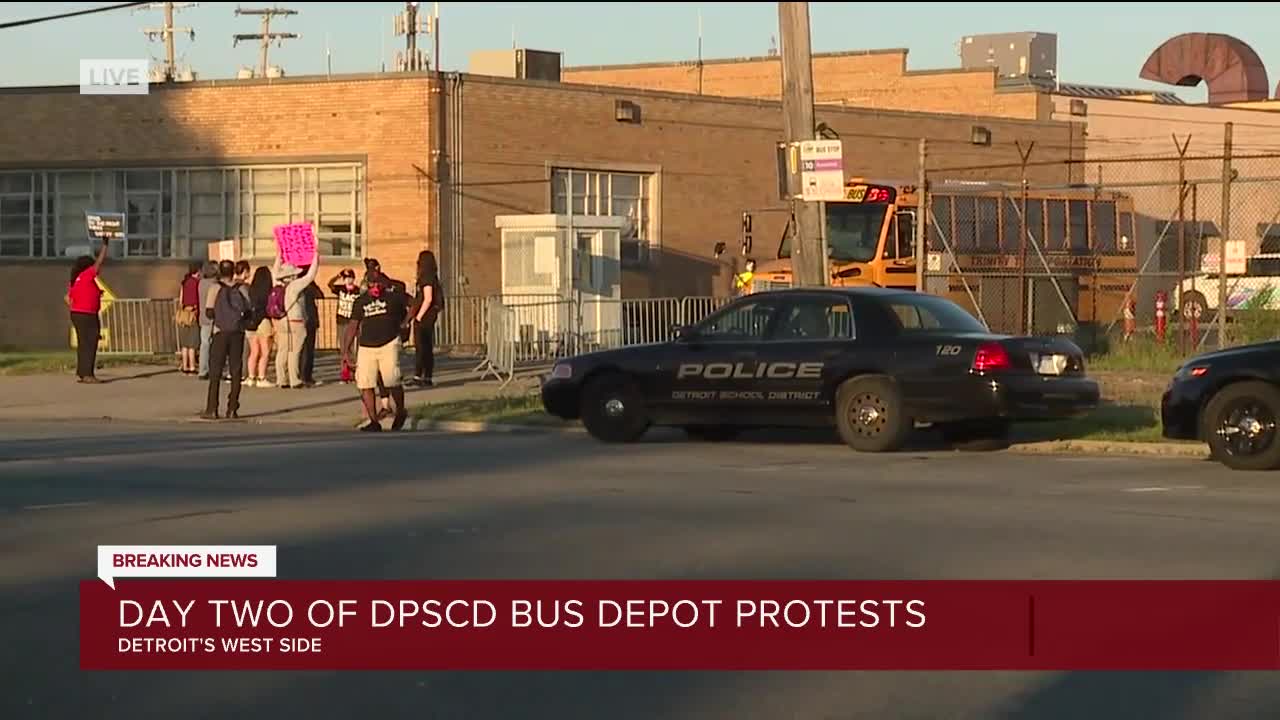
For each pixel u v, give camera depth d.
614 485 14.96
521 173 39.03
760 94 58.16
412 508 13.38
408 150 37.84
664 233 41.66
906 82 55.59
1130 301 33.31
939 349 17.59
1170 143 54.50
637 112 40.94
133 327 34.28
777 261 34.25
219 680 8.12
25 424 22.58
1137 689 7.89
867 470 16.33
